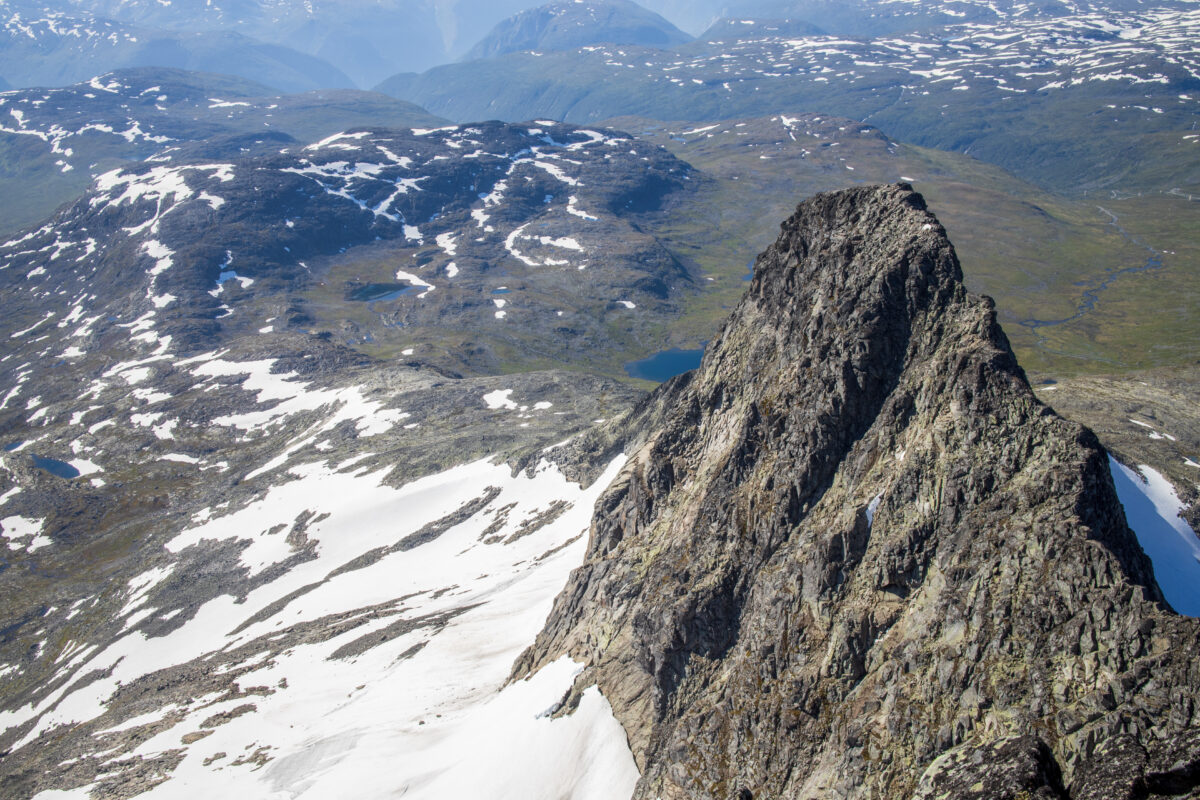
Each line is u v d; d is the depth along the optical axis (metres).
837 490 41.72
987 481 35.28
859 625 36.28
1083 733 26.45
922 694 32.06
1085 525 31.08
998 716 29.22
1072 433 33.81
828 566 38.81
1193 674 25.02
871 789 31.27
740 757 38.00
